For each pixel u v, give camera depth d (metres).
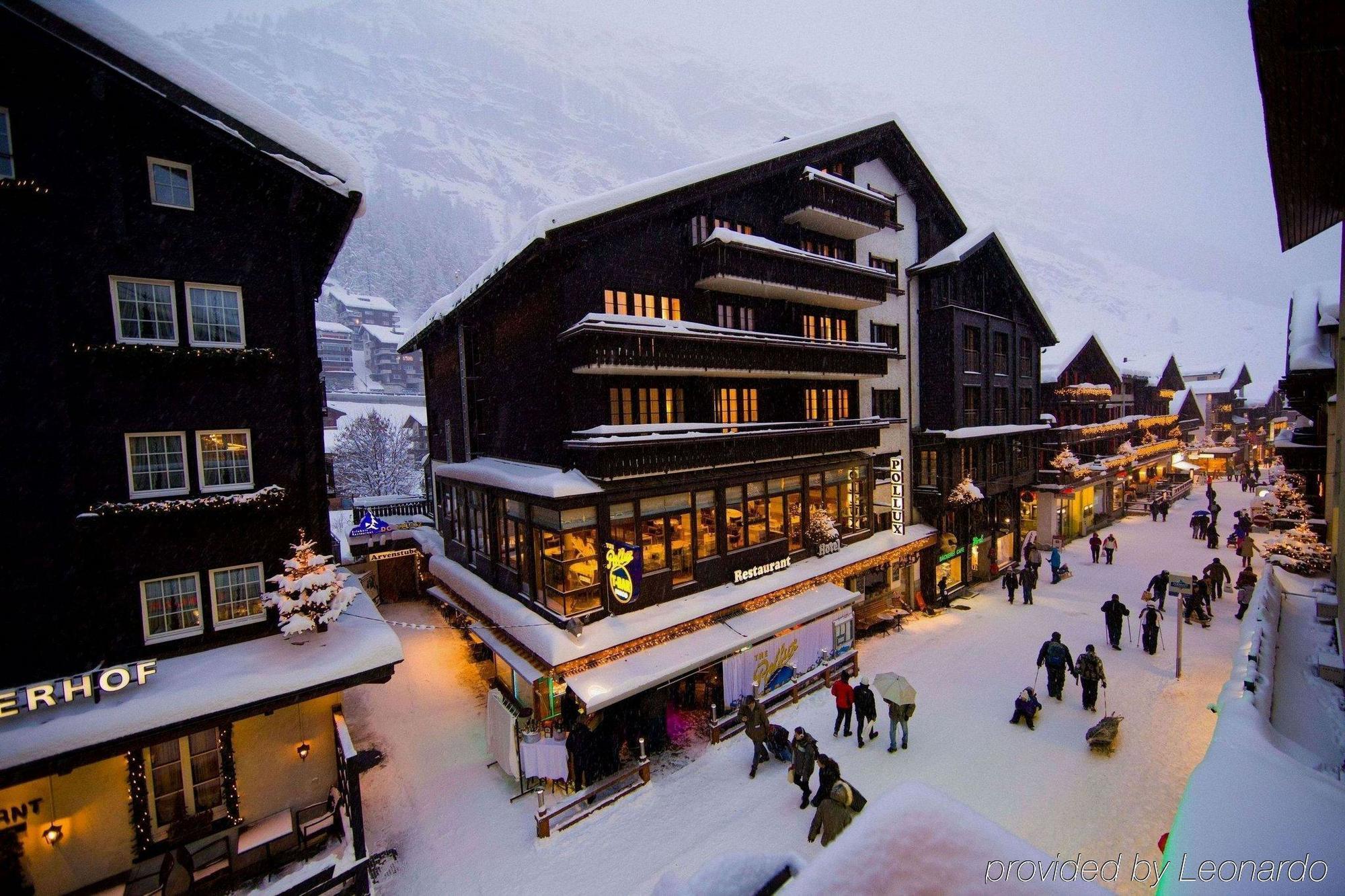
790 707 15.37
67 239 9.85
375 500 31.44
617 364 13.50
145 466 10.61
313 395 12.20
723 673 14.45
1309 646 13.21
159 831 10.30
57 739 8.38
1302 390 19.45
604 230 14.30
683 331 14.30
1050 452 31.36
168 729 9.27
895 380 22.97
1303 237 11.49
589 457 13.79
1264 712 8.80
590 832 11.11
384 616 23.30
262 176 11.57
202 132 10.61
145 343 10.41
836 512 20.22
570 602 13.72
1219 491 48.44
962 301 24.77
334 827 10.78
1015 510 28.27
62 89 9.76
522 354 16.50
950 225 25.39
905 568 22.27
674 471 14.92
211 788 10.78
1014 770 12.36
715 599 15.47
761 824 11.05
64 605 9.79
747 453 16.39
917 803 3.26
